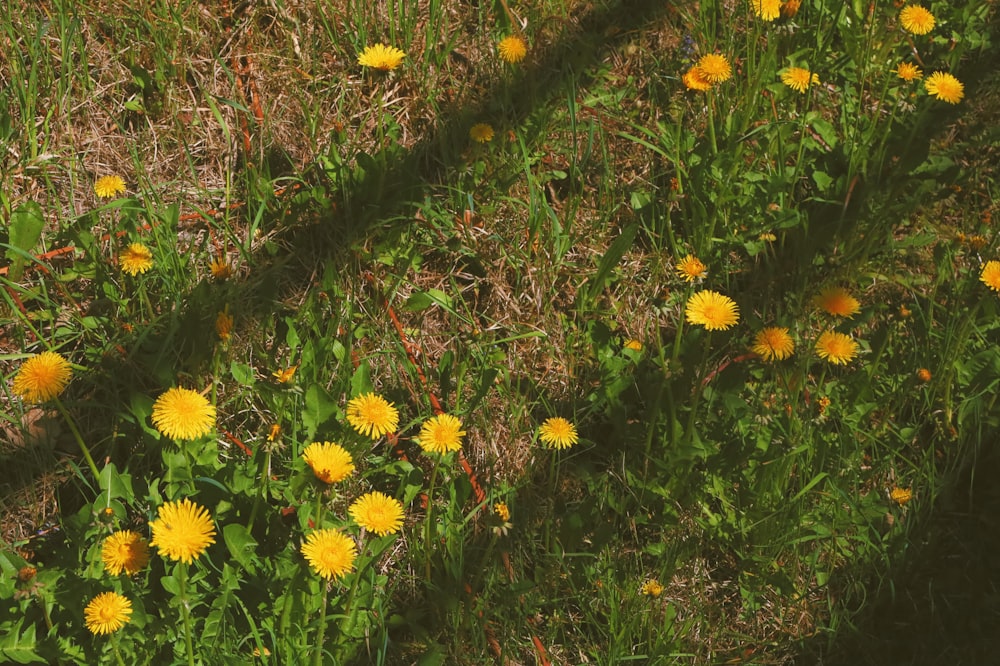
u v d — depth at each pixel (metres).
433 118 1.88
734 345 1.80
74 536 1.58
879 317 1.86
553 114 1.91
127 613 1.50
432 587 1.64
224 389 1.71
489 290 1.82
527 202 1.86
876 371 1.80
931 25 1.90
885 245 1.89
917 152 1.89
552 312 1.82
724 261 1.84
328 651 1.59
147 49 1.86
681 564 1.70
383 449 1.71
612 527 1.67
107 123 1.83
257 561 1.60
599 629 1.65
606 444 1.75
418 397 1.74
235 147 1.84
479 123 1.87
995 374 1.78
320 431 1.64
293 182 1.82
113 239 1.75
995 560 1.73
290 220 1.79
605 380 1.76
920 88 1.96
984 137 1.97
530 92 1.90
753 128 1.92
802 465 1.72
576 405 1.76
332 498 1.64
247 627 1.59
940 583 1.72
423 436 1.60
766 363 1.77
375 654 1.62
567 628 1.67
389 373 1.75
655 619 1.67
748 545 1.71
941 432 1.79
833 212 1.88
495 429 1.74
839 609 1.70
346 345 1.72
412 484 1.66
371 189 1.80
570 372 1.78
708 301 1.67
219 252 1.78
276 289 1.76
